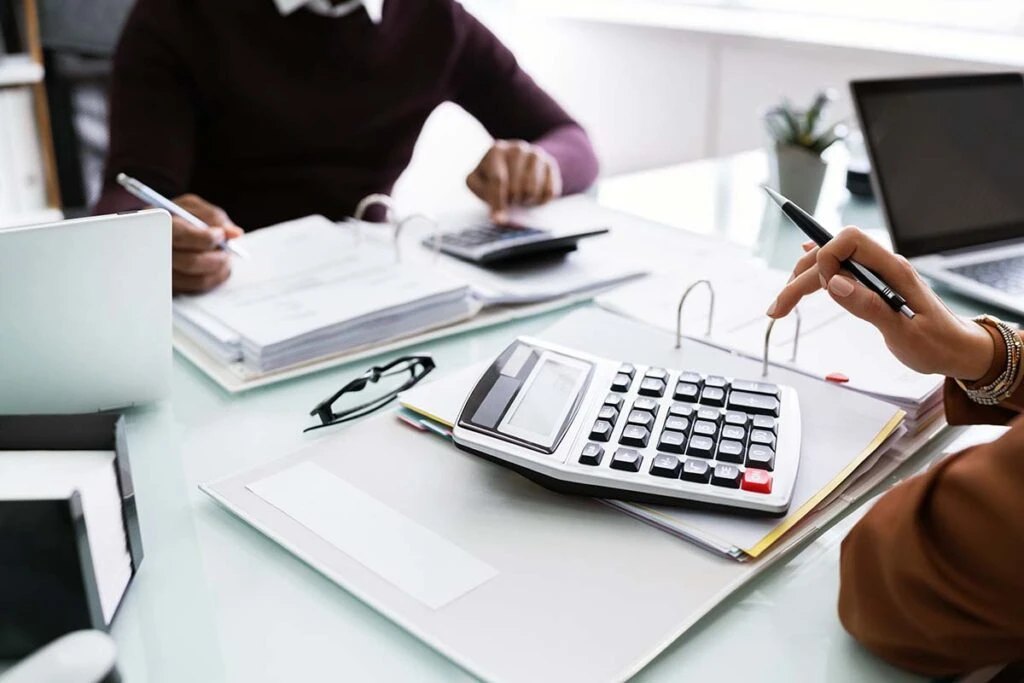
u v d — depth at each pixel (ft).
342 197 5.08
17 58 7.66
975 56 5.82
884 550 1.49
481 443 2.01
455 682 1.53
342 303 2.88
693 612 1.65
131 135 4.46
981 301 3.14
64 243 2.16
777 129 4.14
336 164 5.18
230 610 1.71
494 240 3.58
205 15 4.71
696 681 1.53
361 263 3.24
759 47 7.02
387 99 5.16
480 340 2.93
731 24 7.51
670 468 1.90
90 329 2.30
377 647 1.62
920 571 1.42
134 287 2.30
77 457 1.71
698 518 1.87
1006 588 1.34
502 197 4.04
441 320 2.98
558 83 9.12
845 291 1.92
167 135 4.53
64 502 1.49
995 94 3.72
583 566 1.77
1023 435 1.35
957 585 1.39
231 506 1.98
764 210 4.24
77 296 2.24
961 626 1.40
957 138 3.58
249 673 1.56
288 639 1.64
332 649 1.61
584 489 1.92
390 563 1.79
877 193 3.36
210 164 5.07
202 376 2.71
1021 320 3.02
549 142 4.84
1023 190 3.67
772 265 3.52
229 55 4.77
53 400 2.36
